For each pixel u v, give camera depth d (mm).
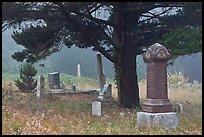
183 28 19953
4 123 14609
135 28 22797
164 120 15344
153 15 23062
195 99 29703
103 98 29000
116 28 22688
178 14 22938
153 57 15703
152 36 24094
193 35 19078
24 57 24609
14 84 37344
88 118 17828
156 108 15477
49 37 24172
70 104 24266
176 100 29156
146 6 20672
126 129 14734
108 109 21875
